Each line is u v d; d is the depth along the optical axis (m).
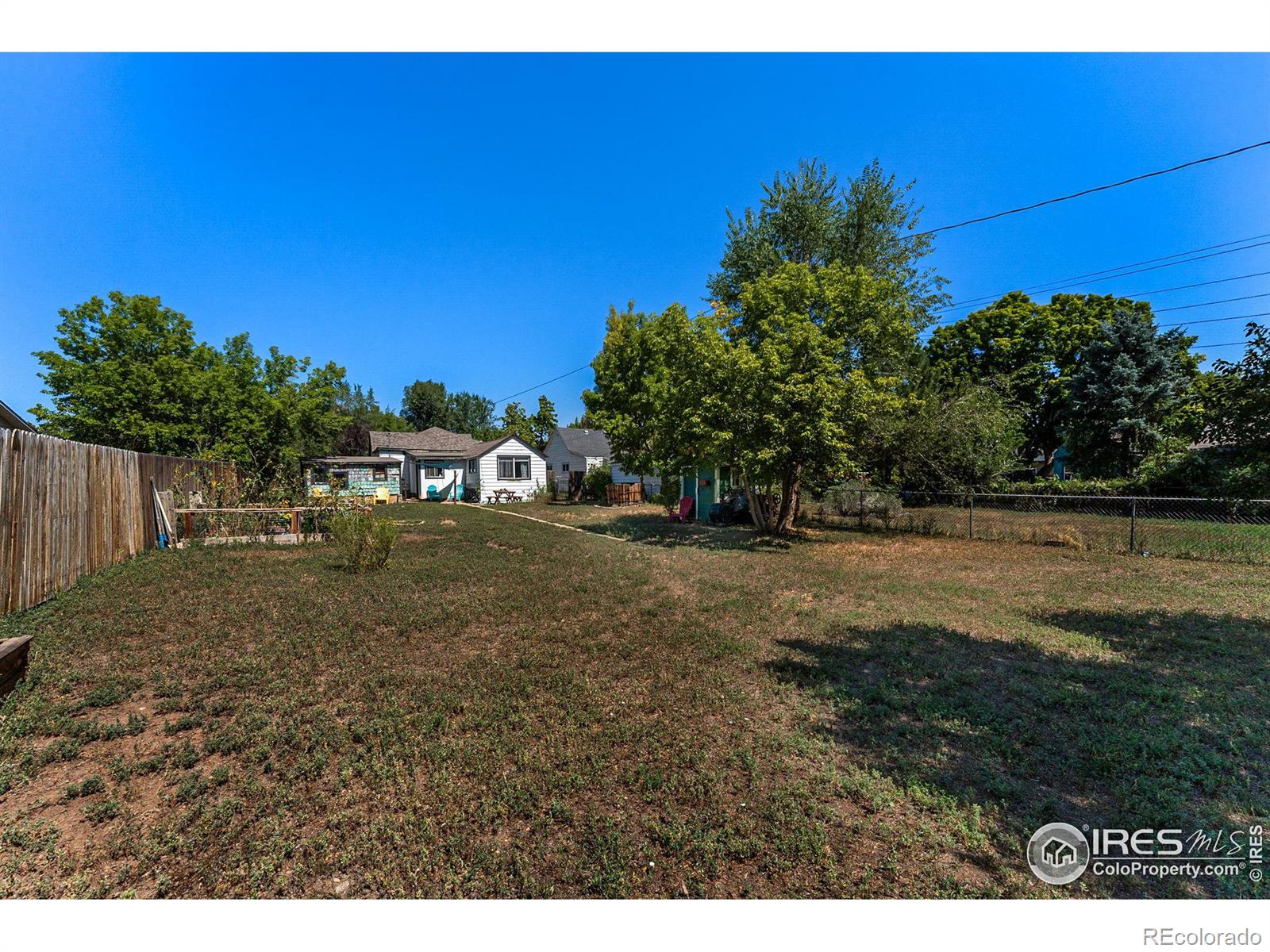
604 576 8.12
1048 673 4.26
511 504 26.67
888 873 2.19
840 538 12.87
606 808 2.56
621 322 26.14
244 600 6.35
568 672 4.24
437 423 55.31
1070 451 22.62
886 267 16.42
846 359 12.63
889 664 4.45
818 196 17.08
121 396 14.31
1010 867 2.22
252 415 16.34
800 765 2.95
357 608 6.05
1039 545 11.55
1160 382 20.20
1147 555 10.04
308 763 2.85
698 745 3.13
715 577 8.09
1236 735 3.25
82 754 2.98
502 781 2.74
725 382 11.82
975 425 14.80
